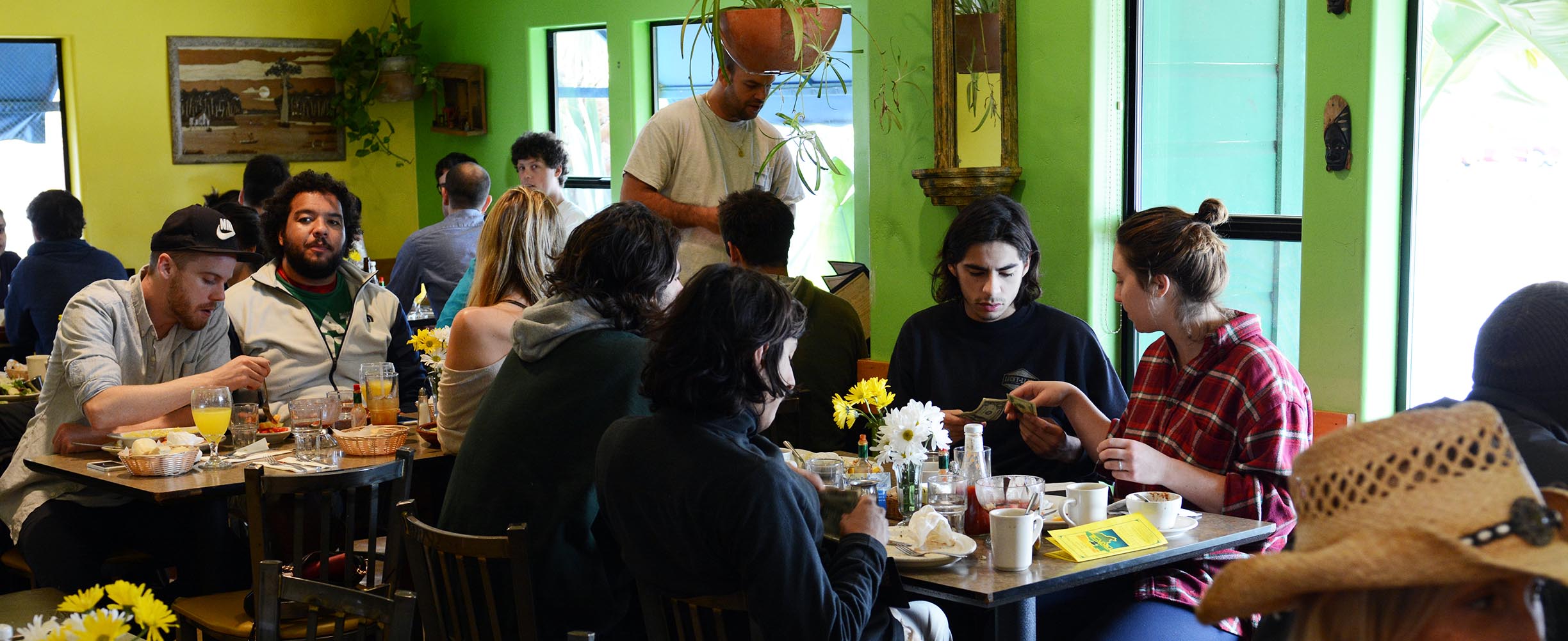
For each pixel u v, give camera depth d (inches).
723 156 173.8
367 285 156.3
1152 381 107.6
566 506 91.9
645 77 246.1
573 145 269.0
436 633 91.9
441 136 300.7
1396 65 127.9
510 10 272.5
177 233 134.3
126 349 134.9
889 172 173.8
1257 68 144.2
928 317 129.6
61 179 282.2
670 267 98.6
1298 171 141.6
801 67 162.9
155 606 54.4
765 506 73.7
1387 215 130.1
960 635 113.9
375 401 138.6
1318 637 40.2
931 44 164.4
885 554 81.4
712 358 75.8
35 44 275.4
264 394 141.7
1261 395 98.8
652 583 78.9
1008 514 87.0
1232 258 150.1
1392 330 132.7
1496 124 124.7
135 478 117.1
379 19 306.2
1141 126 157.0
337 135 304.7
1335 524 39.0
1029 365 124.6
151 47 281.6
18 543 132.7
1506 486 37.1
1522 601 38.4
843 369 145.9
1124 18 154.6
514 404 94.0
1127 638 93.6
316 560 121.1
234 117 291.7
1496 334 67.2
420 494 138.1
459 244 227.9
